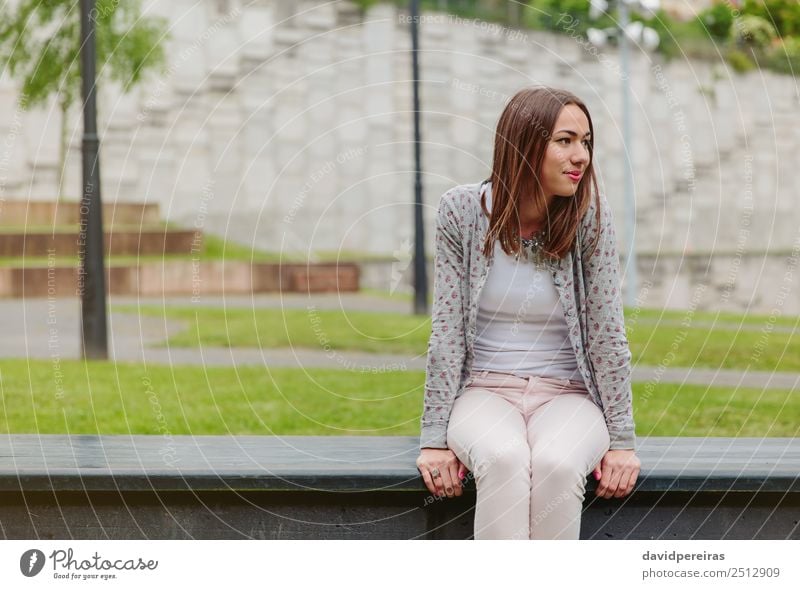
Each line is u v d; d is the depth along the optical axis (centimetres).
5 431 377
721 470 203
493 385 217
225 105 1362
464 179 1470
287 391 493
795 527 212
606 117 1522
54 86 1148
